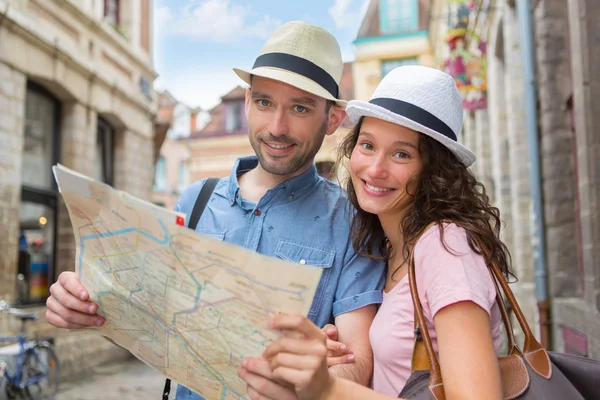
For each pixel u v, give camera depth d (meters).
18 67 7.47
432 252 1.32
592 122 3.77
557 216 5.20
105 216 1.25
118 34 10.45
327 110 1.81
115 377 8.05
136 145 11.41
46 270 8.66
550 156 5.23
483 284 1.25
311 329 1.08
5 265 7.07
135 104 11.20
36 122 8.56
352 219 1.76
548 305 5.29
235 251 1.09
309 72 1.73
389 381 1.44
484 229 1.38
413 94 1.50
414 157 1.49
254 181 1.89
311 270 1.05
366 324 1.64
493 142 8.85
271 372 1.12
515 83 6.88
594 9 3.79
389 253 1.67
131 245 1.22
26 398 6.23
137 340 1.39
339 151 1.76
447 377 1.16
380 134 1.49
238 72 1.79
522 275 6.71
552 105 5.23
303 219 1.79
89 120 9.48
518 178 6.77
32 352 6.37
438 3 12.47
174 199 25.89
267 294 1.09
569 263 5.14
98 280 1.35
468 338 1.17
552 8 5.24
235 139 23.09
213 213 1.87
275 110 1.74
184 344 1.26
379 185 1.50
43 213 8.65
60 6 8.49
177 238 1.14
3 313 6.95
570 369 1.34
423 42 17.23
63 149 9.01
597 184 3.73
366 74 17.66
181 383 1.36
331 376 1.12
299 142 1.75
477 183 1.56
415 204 1.48
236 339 1.17
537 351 1.29
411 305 1.41
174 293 1.20
